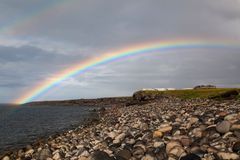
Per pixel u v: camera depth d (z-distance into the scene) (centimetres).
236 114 1895
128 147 1588
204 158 1155
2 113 13912
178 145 1346
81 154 1712
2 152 3053
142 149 1446
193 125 1839
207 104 4284
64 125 6400
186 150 1291
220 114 2148
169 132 1755
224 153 1148
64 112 12988
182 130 1736
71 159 1683
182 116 2662
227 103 3922
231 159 1113
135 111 5966
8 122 7931
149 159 1291
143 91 12788
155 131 1747
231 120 1678
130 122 3244
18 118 9669
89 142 2275
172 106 5334
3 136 4806
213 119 1928
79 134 3541
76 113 11612
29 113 13225
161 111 4300
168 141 1481
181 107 4394
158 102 8638
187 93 10088
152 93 11825
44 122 7638
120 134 2053
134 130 2280
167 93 11219
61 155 1906
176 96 9800
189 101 6494
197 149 1253
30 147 2859
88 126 4875
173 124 2006
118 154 1424
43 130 5581
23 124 7169
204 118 2053
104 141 2030
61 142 2962
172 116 2795
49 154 2080
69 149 2173
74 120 7781
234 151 1202
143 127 2370
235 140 1316
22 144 3759
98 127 3916
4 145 3747
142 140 1673
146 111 5088
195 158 1159
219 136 1452
